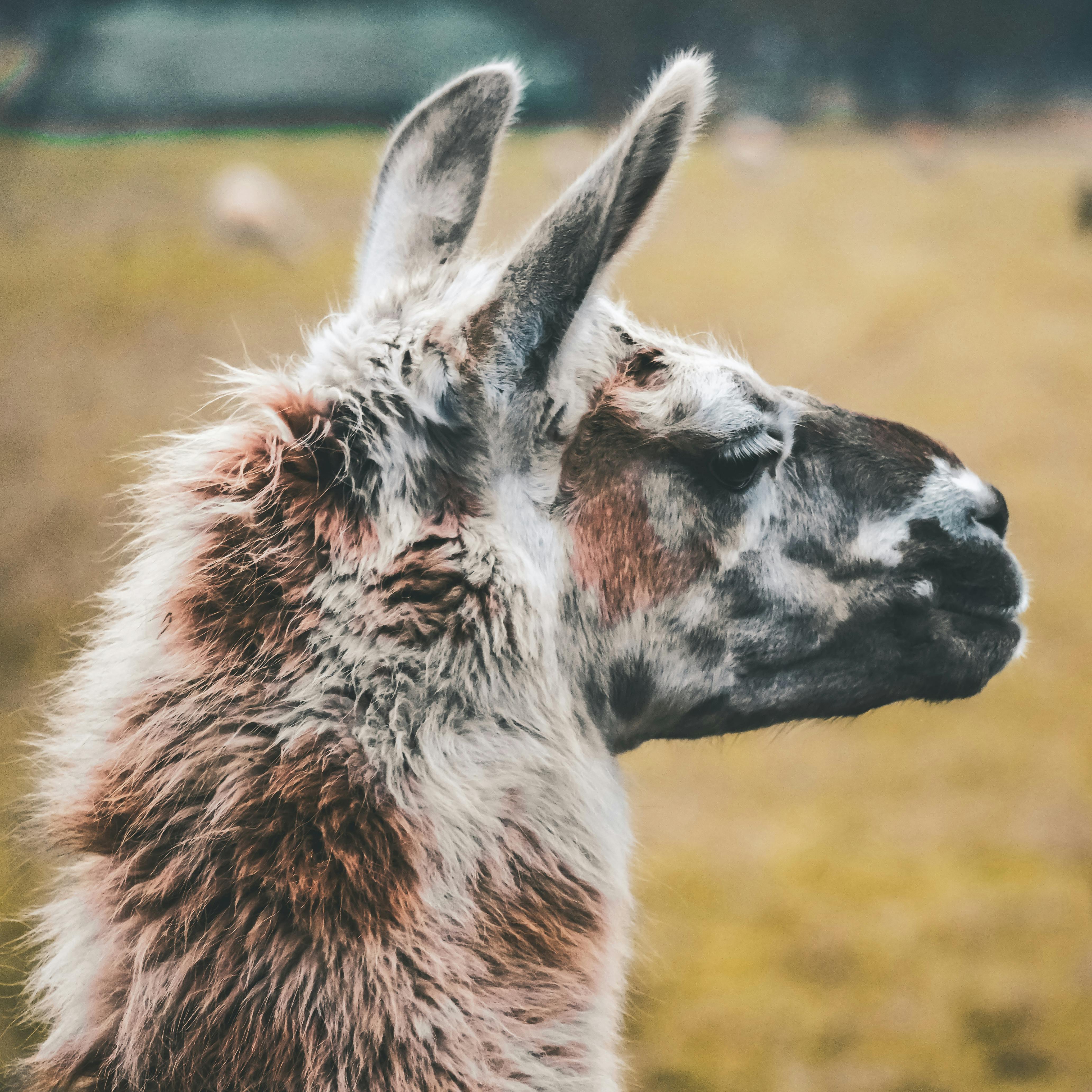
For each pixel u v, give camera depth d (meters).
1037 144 49.44
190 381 14.95
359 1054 1.96
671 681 2.61
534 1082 2.11
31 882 4.05
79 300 18.78
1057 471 12.96
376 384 2.29
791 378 15.95
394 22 51.47
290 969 1.99
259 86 48.25
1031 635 9.83
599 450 2.44
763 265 22.91
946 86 64.62
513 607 2.30
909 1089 4.99
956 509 2.76
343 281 20.97
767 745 8.57
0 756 5.43
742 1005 5.59
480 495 2.30
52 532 10.38
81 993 2.09
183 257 22.25
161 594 2.22
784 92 63.00
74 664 2.47
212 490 2.26
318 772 2.09
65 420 13.38
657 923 6.34
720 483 2.51
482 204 2.83
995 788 7.75
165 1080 1.98
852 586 2.69
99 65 47.38
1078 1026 5.43
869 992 5.73
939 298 20.47
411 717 2.18
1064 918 6.30
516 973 2.17
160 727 2.12
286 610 2.17
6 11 65.56
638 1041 5.38
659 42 57.19
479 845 2.19
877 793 7.82
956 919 6.23
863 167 39.22
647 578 2.49
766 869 6.89
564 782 2.36
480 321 2.25
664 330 3.04
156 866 2.06
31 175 32.25
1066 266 23.45
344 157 37.97
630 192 2.20
